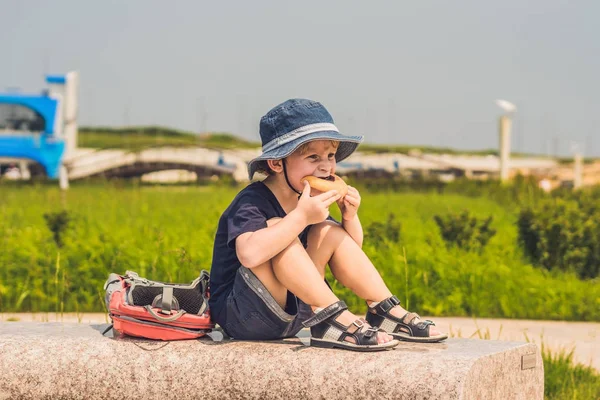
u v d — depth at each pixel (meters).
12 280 9.47
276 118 4.23
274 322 4.12
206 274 4.45
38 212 17.48
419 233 12.80
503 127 33.09
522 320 9.05
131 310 4.12
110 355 4.12
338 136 4.16
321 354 3.89
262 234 3.97
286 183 4.30
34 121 50.19
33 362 4.15
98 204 20.70
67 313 8.90
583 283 10.30
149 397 4.07
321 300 3.99
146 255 9.83
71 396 4.14
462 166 57.06
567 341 7.89
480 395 3.73
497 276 9.82
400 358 3.77
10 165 51.03
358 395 3.76
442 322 8.73
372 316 4.35
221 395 3.99
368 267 4.31
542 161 58.50
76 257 9.86
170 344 4.12
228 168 54.72
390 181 36.84
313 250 4.29
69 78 49.59
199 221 14.63
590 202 13.62
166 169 54.31
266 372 3.92
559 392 6.00
